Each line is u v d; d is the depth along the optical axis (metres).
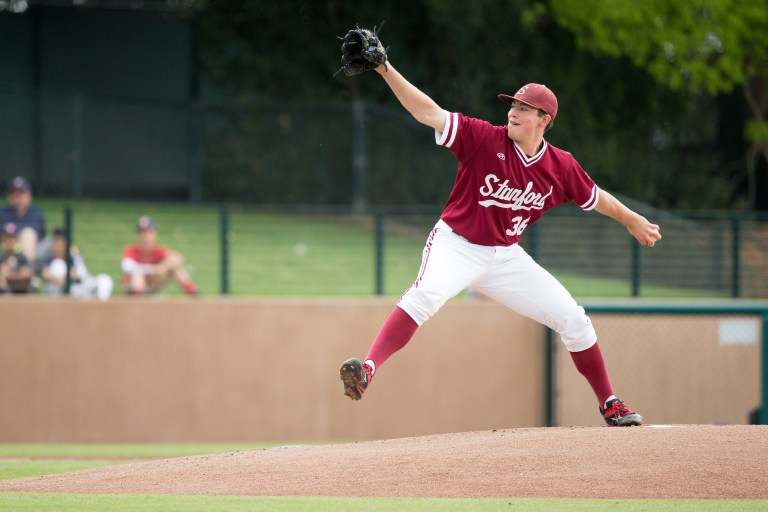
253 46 80.38
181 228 64.44
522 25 74.62
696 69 74.44
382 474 19.33
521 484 18.45
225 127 73.75
